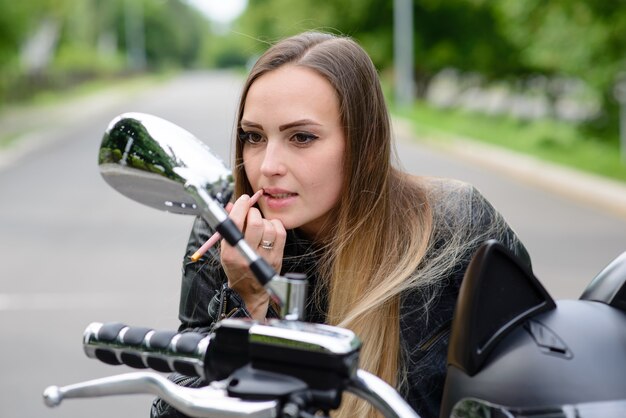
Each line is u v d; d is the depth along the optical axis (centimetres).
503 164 1869
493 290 133
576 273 861
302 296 131
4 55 3588
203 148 151
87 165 1966
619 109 2070
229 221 141
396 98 3609
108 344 142
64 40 6650
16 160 2145
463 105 3950
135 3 11569
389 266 189
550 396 126
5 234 1099
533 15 1869
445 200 198
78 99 4981
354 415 180
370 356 186
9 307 729
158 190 150
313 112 180
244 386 125
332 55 185
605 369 128
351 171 185
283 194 182
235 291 179
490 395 129
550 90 2939
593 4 1720
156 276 832
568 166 1809
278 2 4547
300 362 125
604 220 1229
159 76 10194
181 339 137
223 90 5803
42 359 589
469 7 3462
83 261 916
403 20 3453
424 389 191
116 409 500
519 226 1178
